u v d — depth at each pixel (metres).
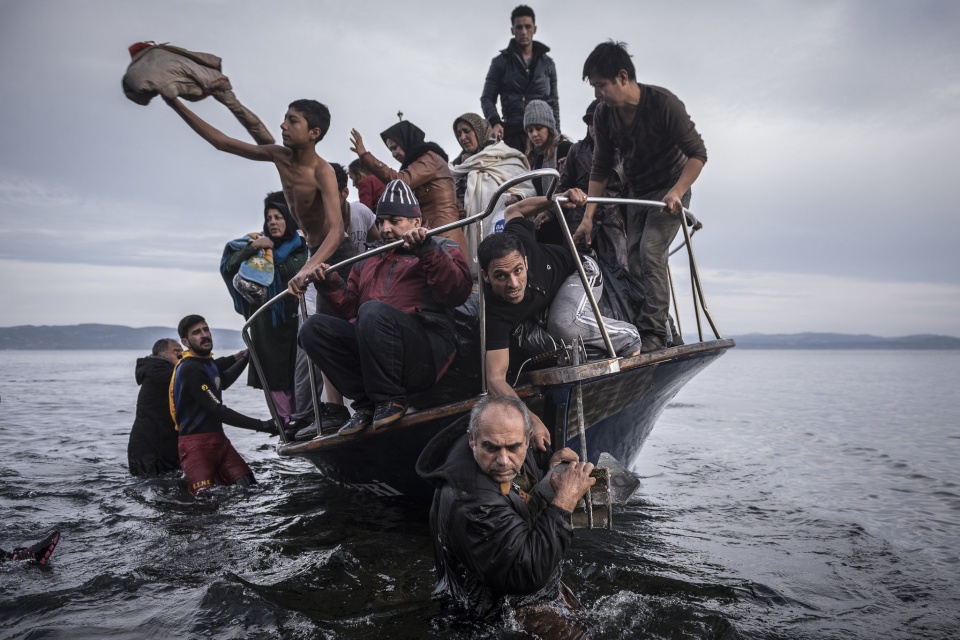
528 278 4.01
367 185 6.16
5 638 2.84
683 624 2.89
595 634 2.79
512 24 8.16
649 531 4.46
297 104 4.63
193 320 5.90
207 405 5.71
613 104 4.81
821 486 6.07
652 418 5.31
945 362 79.00
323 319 4.19
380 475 4.80
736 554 3.96
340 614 3.04
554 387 3.95
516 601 2.94
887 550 4.06
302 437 5.41
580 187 5.89
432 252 3.88
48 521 4.77
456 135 6.88
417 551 3.94
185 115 4.65
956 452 8.19
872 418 12.37
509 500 2.86
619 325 4.33
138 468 6.45
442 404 4.44
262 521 4.74
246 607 3.06
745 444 8.77
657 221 4.96
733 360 96.69
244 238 6.26
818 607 3.17
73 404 15.91
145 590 3.37
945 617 3.06
